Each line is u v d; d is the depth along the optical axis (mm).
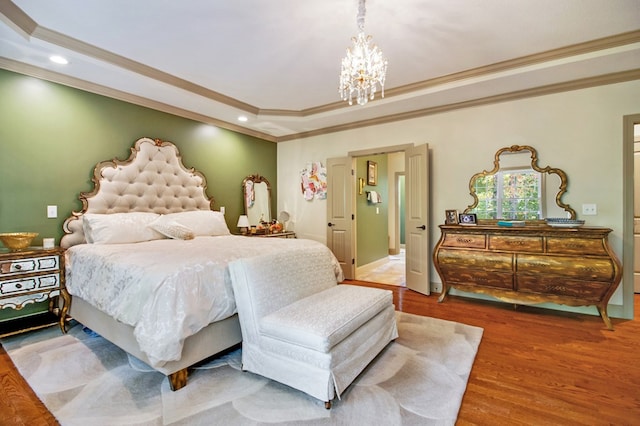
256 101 4086
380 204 6363
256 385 1886
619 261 2820
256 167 5191
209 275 2018
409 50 2760
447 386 1865
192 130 4191
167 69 3123
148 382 1913
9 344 2445
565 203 3266
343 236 4867
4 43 2393
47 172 2938
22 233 2666
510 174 3545
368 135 4602
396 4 2121
